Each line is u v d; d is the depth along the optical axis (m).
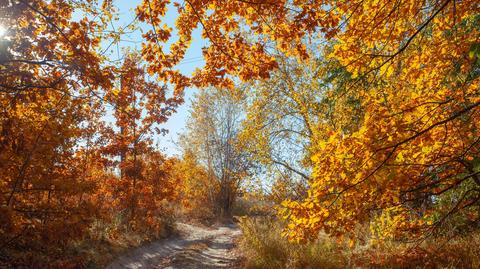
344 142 4.99
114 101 7.29
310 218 5.28
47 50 6.45
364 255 8.07
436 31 5.81
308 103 12.16
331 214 5.20
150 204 14.65
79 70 6.22
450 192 7.29
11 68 6.12
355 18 5.27
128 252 11.55
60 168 7.83
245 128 13.82
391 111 5.96
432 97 5.38
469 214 7.25
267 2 5.05
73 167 8.70
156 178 15.02
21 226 6.76
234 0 5.35
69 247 8.95
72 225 7.03
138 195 14.34
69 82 6.61
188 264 11.46
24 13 6.44
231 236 20.67
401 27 5.46
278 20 5.46
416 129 4.98
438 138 5.36
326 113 11.80
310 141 12.42
